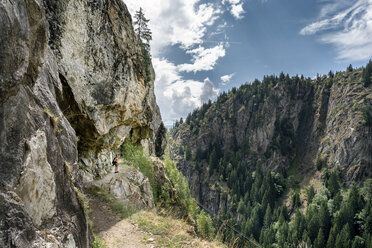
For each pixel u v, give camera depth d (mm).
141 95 24141
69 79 15352
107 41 18547
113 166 24625
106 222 13547
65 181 6324
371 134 158000
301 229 117250
